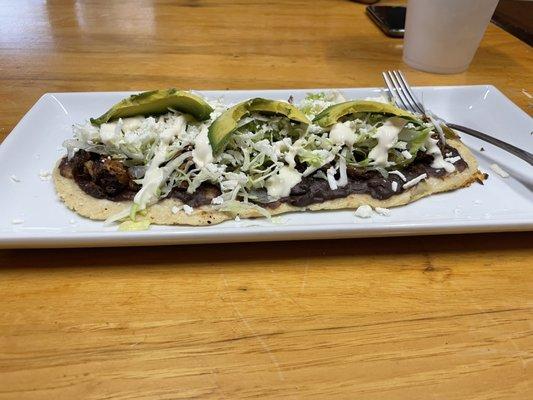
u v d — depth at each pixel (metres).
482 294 0.25
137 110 0.31
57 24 0.59
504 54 0.55
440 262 0.27
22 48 0.52
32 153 0.33
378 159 0.31
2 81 0.45
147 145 0.31
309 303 0.24
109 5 0.67
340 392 0.20
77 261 0.26
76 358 0.21
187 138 0.31
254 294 0.25
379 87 0.45
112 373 0.21
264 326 0.23
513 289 0.25
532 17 0.71
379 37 0.58
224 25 0.60
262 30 0.59
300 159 0.31
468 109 0.41
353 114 0.32
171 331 0.23
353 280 0.26
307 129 0.32
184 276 0.26
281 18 0.63
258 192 0.30
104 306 0.24
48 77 0.46
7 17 0.61
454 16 0.45
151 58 0.51
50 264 0.26
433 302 0.25
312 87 0.46
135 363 0.21
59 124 0.37
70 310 0.23
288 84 0.46
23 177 0.31
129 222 0.28
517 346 0.22
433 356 0.22
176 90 0.31
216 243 0.27
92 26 0.59
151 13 0.64
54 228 0.28
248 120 0.31
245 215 0.29
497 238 0.29
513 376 0.21
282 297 0.25
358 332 0.23
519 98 0.45
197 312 0.24
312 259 0.27
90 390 0.20
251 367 0.21
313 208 0.30
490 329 0.23
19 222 0.28
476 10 0.45
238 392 0.20
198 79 0.46
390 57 0.53
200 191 0.30
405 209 0.31
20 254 0.26
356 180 0.31
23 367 0.21
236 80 0.46
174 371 0.21
